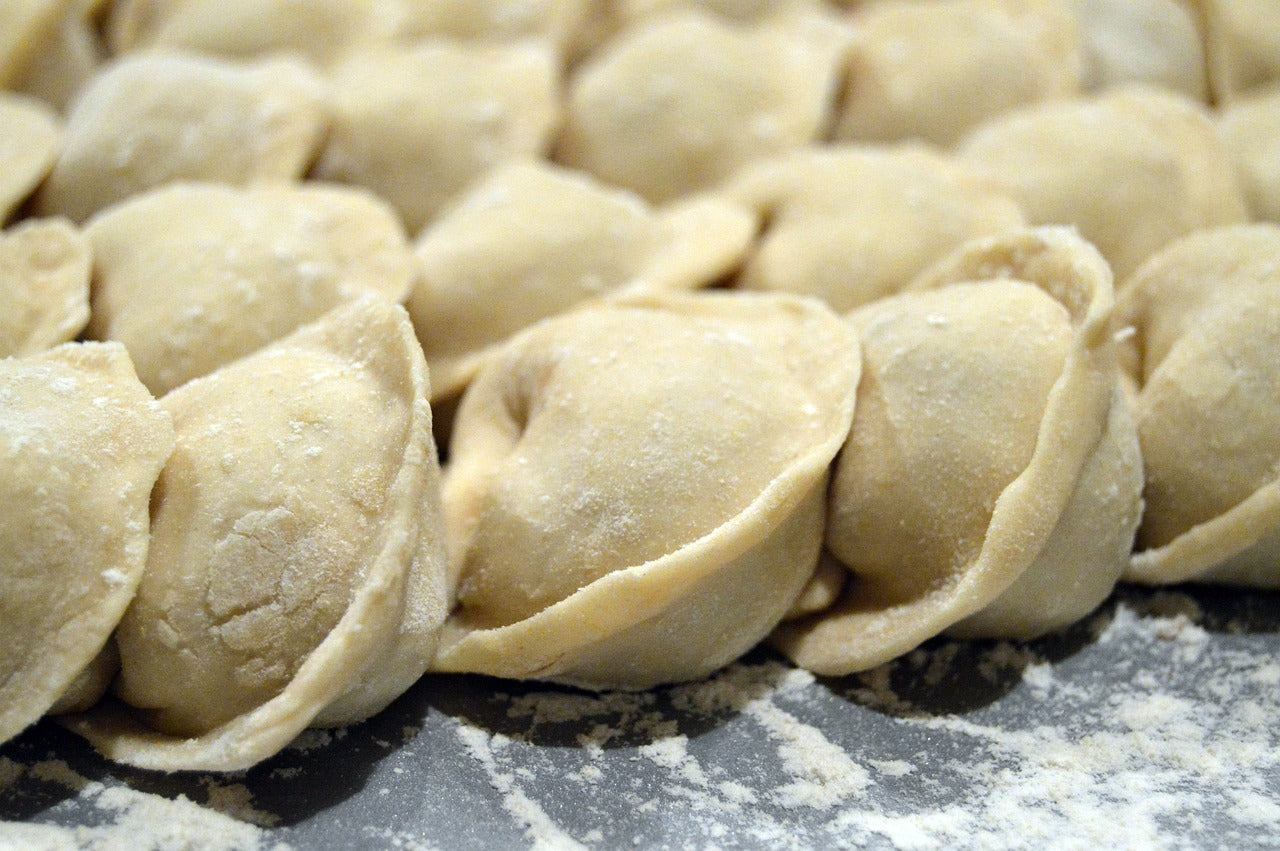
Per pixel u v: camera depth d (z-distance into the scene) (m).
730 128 0.32
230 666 0.25
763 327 0.28
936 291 0.27
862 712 0.26
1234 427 0.27
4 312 0.28
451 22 0.34
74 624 0.24
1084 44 0.35
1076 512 0.26
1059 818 0.25
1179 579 0.27
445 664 0.26
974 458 0.26
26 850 0.24
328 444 0.25
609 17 0.36
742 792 0.25
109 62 0.35
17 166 0.30
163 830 0.24
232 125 0.31
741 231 0.30
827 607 0.27
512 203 0.30
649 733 0.26
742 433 0.26
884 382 0.26
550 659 0.26
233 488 0.25
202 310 0.28
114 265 0.28
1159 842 0.25
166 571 0.25
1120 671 0.27
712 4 0.36
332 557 0.25
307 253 0.28
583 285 0.29
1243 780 0.25
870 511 0.26
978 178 0.31
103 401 0.25
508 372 0.28
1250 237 0.28
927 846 0.25
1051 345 0.26
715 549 0.25
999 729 0.26
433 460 0.26
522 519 0.26
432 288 0.29
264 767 0.25
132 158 0.31
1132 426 0.27
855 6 0.36
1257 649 0.27
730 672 0.27
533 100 0.32
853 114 0.33
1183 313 0.28
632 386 0.26
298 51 0.34
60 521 0.24
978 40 0.33
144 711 0.25
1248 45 0.35
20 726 0.24
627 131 0.32
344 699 0.25
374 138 0.31
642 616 0.25
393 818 0.25
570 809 0.25
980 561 0.26
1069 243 0.27
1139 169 0.31
